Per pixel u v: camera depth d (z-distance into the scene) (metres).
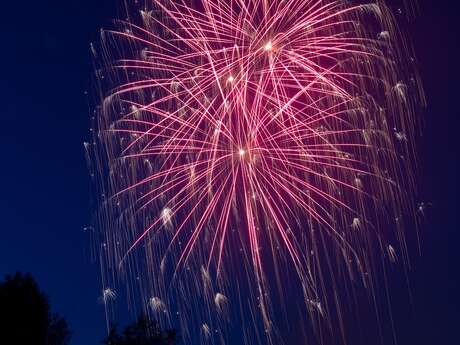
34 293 20.28
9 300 19.80
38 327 20.06
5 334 19.56
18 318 19.73
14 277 20.41
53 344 20.91
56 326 21.17
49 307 20.62
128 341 21.95
